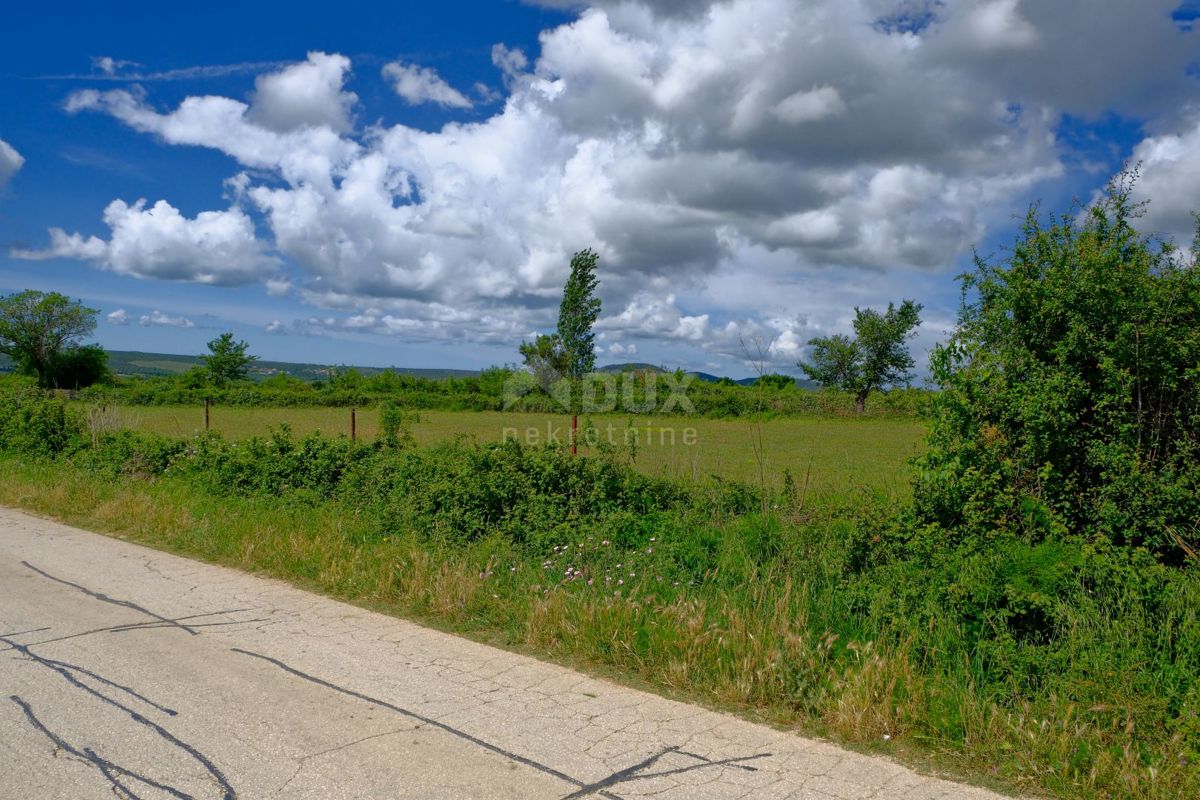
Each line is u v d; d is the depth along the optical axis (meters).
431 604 7.00
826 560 6.83
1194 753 3.97
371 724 4.56
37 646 5.89
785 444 24.94
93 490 12.56
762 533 7.79
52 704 4.79
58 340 75.31
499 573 7.69
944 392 6.79
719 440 26.28
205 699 4.91
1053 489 6.36
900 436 28.92
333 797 3.70
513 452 9.66
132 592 7.54
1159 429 6.20
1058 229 6.89
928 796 3.83
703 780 3.94
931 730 4.48
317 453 11.88
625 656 5.66
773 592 6.36
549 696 5.06
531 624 6.22
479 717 4.70
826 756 4.25
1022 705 4.60
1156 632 4.91
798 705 4.88
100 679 5.22
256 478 12.07
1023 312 6.79
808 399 42.03
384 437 13.34
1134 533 5.93
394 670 5.51
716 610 6.16
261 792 3.74
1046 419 6.24
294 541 8.76
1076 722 4.32
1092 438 6.34
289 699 4.93
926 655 5.30
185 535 9.83
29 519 11.59
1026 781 3.95
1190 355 6.15
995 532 6.07
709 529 8.27
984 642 5.13
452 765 4.05
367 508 10.17
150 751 4.17
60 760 4.05
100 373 77.81
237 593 7.55
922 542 6.21
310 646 6.00
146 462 14.32
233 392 53.38
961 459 6.52
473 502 9.00
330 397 52.78
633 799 3.74
